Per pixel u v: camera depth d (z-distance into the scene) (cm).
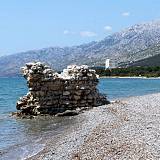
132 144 2516
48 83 5509
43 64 5566
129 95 9256
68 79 5622
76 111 5400
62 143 3033
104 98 6066
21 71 5625
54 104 5559
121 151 2341
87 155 2386
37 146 3130
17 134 3919
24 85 16950
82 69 5766
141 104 5422
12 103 7906
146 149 2336
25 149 3042
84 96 5728
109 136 2936
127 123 3584
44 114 5453
